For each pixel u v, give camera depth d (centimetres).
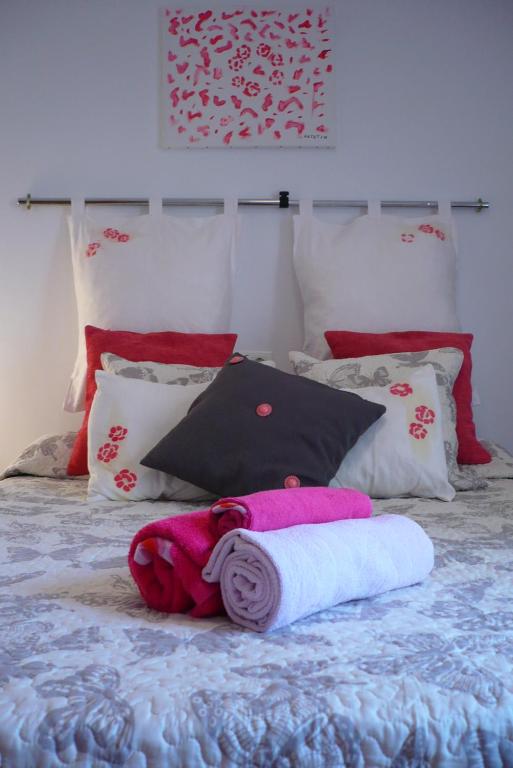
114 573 131
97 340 252
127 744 79
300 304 296
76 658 93
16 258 295
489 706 83
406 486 203
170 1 296
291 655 95
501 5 299
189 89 295
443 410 225
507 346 299
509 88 299
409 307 274
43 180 295
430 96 298
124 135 296
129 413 209
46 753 79
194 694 84
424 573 126
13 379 295
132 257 277
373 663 92
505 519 177
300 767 78
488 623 106
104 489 202
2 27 295
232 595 107
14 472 245
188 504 199
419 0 298
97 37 296
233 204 293
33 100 295
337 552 111
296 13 296
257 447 187
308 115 296
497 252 299
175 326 273
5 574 130
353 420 196
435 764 80
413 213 300
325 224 292
